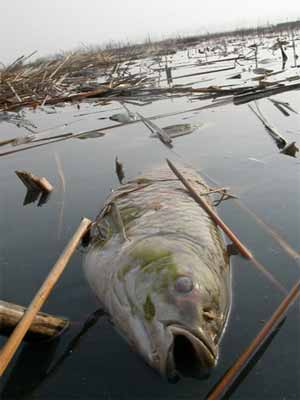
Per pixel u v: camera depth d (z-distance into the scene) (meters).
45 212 0.72
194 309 0.35
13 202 0.78
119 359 0.38
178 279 0.36
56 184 0.86
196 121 1.24
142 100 1.72
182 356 0.36
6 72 2.35
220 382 0.35
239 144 0.97
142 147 1.05
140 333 0.36
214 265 0.42
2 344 0.41
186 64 2.99
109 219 0.52
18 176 0.84
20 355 0.39
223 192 0.68
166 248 0.40
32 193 0.82
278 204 0.65
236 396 0.34
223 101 1.41
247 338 0.39
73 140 1.21
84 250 0.56
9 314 0.38
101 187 0.81
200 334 0.34
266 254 0.51
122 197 0.59
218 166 0.84
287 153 0.87
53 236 0.63
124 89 1.82
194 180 0.68
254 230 0.57
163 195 0.56
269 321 0.39
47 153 1.10
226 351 0.38
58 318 0.42
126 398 0.34
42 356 0.39
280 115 1.18
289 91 1.46
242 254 0.51
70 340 0.41
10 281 0.52
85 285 0.49
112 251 0.45
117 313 0.40
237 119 1.21
